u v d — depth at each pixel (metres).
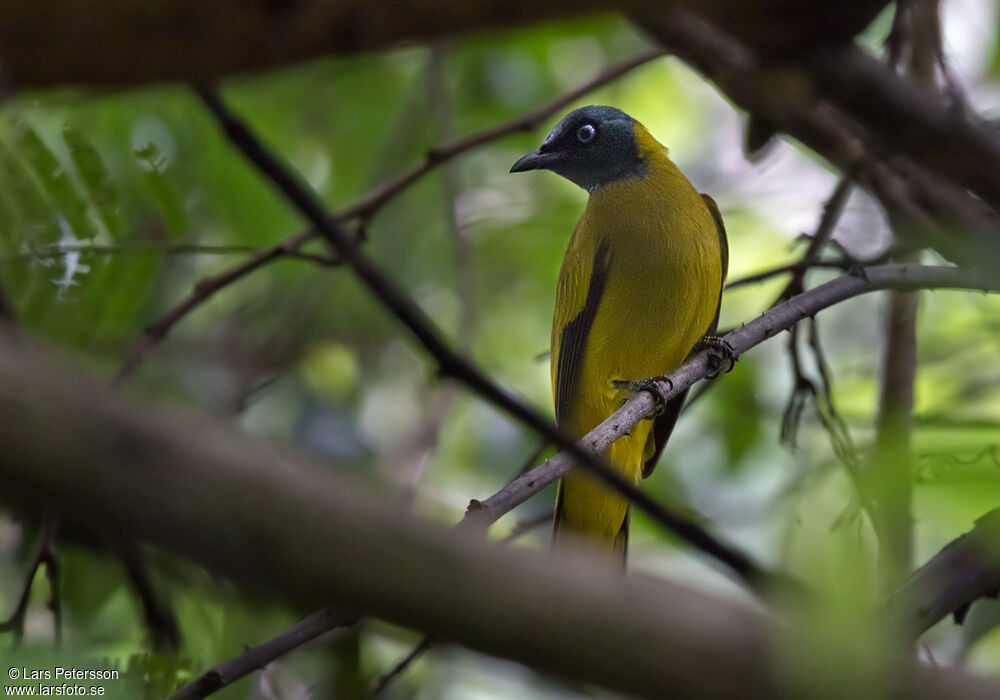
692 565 11.79
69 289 9.68
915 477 6.64
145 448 1.97
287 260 14.70
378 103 15.67
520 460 14.80
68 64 2.49
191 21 2.49
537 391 15.84
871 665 2.29
